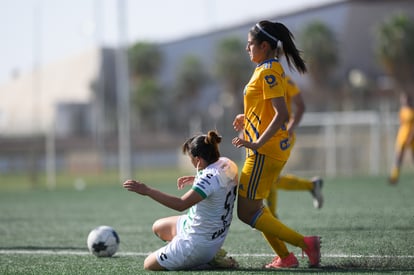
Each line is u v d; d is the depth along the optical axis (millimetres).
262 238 25953
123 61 83938
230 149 122125
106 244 21594
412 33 154875
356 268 18422
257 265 19609
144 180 79000
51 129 76250
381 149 81938
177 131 187500
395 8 163500
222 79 192375
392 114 82625
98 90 194500
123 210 41500
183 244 18016
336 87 165375
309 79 166125
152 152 140875
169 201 17234
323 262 19312
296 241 18641
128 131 82625
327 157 81125
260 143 17750
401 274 17234
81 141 158500
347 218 30188
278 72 18297
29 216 39062
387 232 23734
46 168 127500
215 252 18266
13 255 22812
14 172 116438
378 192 47250
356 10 164000
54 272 18688
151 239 26984
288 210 36688
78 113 190125
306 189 29047
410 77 155625
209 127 160750
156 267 18359
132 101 197000
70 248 24531
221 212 17969
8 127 182000
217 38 195000
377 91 155125
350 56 171250
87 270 18906
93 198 52812
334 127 81562
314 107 117375
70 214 39688
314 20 165750
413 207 34031
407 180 60406
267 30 18484
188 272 17953
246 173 18547
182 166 125875
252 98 18594
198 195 17453
